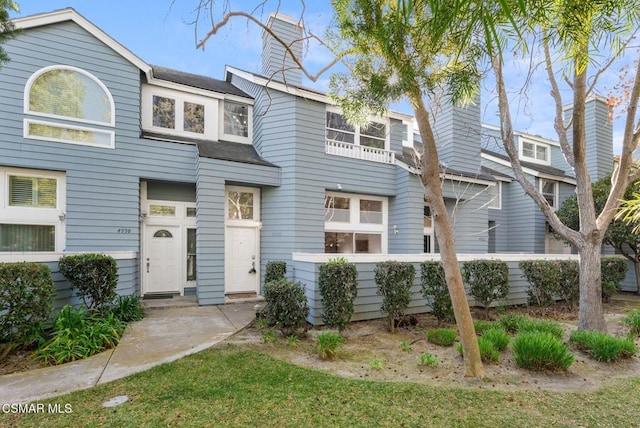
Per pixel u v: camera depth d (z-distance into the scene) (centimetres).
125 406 296
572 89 616
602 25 274
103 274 574
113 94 758
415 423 278
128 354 437
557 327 548
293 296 515
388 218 1057
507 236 1422
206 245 782
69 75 720
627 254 1074
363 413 292
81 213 720
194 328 570
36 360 414
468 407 309
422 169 397
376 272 601
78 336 448
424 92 335
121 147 762
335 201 982
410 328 604
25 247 688
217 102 945
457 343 491
